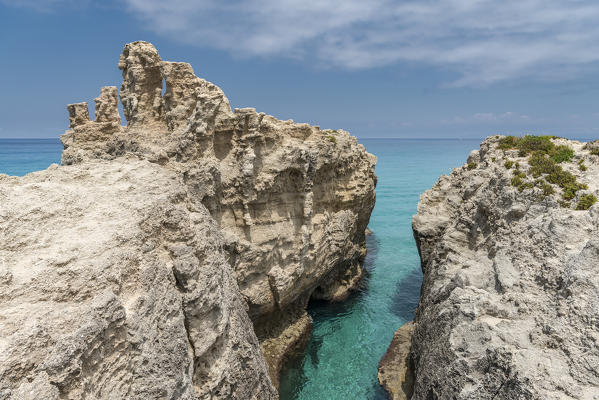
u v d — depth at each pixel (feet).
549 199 64.08
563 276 48.65
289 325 98.37
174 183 58.44
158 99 90.07
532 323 47.73
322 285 118.52
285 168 86.17
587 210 57.21
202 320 49.37
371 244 183.32
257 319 89.20
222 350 53.88
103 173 54.08
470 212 86.53
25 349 26.40
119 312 34.14
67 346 27.94
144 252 43.39
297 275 92.94
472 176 94.89
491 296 54.65
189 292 47.16
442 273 77.05
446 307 60.54
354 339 102.12
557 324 44.42
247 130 78.38
